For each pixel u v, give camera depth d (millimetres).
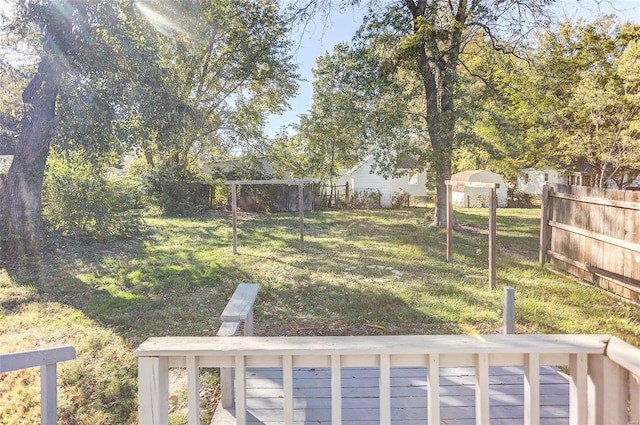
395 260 7297
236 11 13664
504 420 2316
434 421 1346
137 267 6699
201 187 16453
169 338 1481
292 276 6156
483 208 19188
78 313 4555
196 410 1379
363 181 20531
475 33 10445
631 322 4195
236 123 16578
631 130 10102
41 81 7547
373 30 9562
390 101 9633
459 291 5336
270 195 16703
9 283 5812
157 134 8531
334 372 1359
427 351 1344
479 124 11258
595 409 1286
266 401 2568
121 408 2770
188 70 14195
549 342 1340
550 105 11508
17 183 7605
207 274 6191
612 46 11445
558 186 6645
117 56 7496
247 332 2465
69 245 8398
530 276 6141
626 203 4934
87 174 8750
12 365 1576
